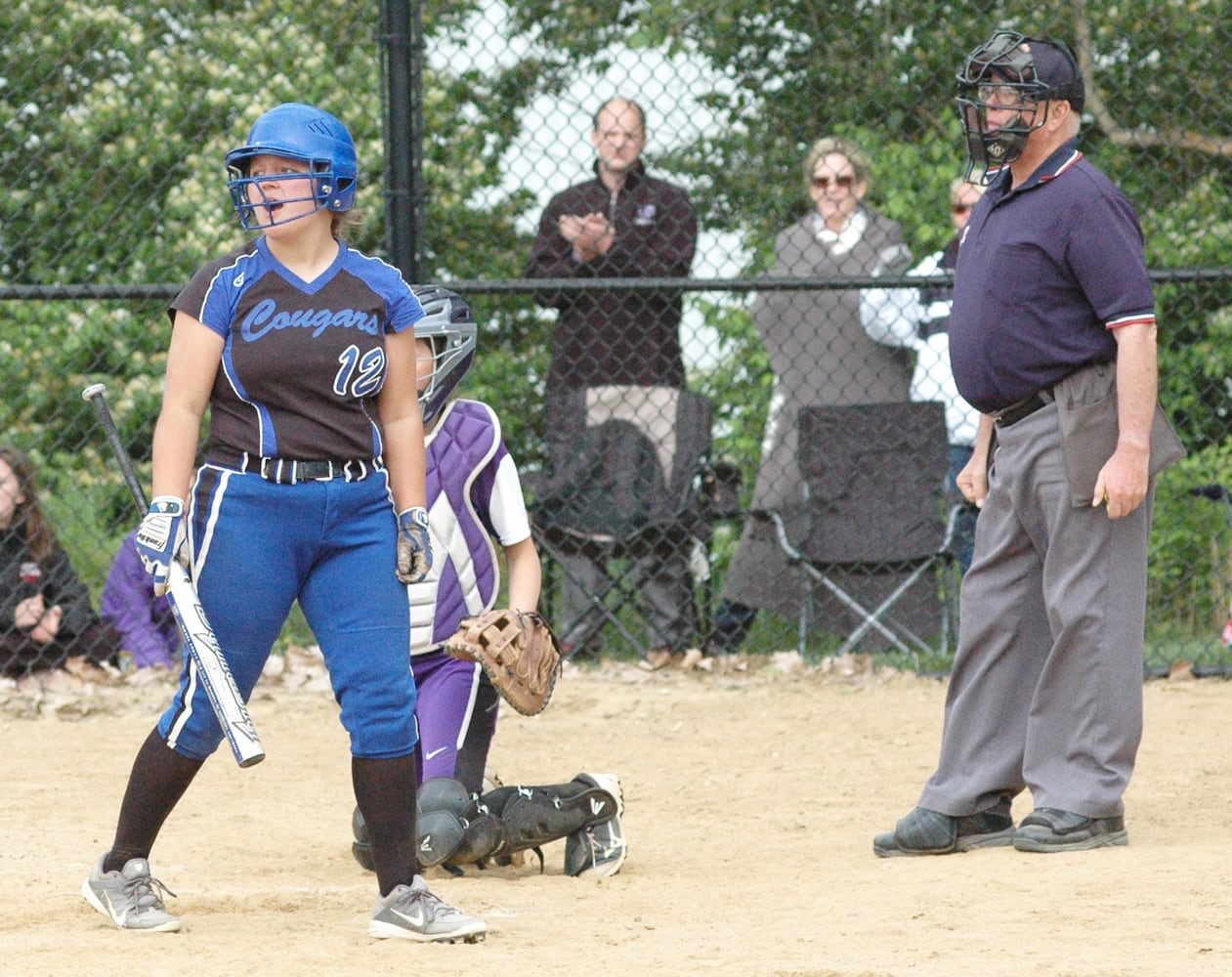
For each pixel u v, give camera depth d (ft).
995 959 35.88
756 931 40.01
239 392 38.47
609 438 84.48
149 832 41.11
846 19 103.81
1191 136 100.37
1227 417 111.86
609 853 49.47
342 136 38.83
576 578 86.22
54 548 86.02
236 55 103.76
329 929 40.75
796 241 89.40
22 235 99.19
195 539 38.86
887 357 89.15
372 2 101.04
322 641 39.55
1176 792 61.46
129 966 35.76
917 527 84.79
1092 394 50.55
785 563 89.66
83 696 83.41
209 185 103.50
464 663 50.01
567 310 86.58
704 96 103.45
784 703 82.23
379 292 39.29
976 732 52.85
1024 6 101.91
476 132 101.71
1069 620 50.80
